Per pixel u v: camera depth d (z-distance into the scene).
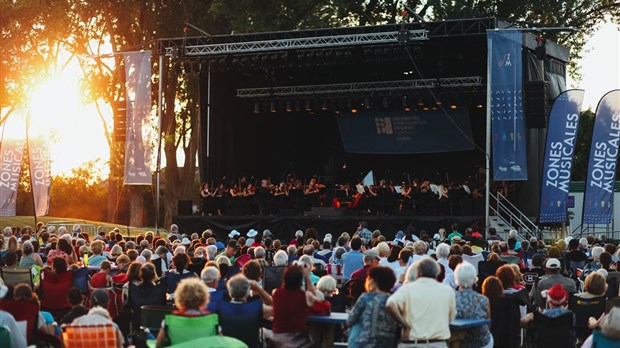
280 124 35.00
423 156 34.78
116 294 14.24
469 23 27.58
